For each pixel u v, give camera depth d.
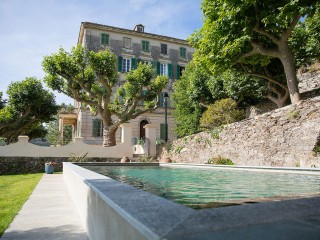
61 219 3.68
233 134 13.07
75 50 16.69
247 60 13.73
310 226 1.14
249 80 17.02
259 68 15.55
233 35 12.12
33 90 21.83
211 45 12.68
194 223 1.16
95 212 2.44
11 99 21.30
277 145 10.97
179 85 24.42
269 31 12.47
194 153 15.24
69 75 16.50
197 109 21.66
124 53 27.75
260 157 11.58
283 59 12.09
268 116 11.55
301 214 1.31
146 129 18.77
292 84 11.76
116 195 1.89
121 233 1.53
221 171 9.22
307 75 18.08
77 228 3.21
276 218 1.25
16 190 6.99
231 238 1.00
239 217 1.25
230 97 19.08
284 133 10.77
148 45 29.28
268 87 16.39
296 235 1.03
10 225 3.37
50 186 7.63
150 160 16.81
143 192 2.04
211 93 20.55
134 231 1.31
